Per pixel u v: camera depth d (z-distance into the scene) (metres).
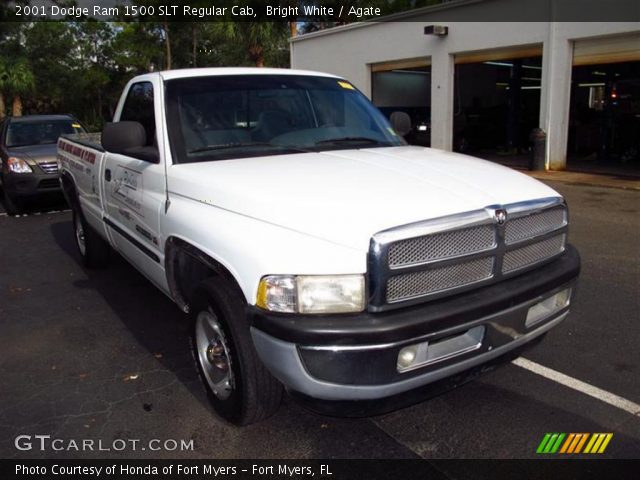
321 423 3.37
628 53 12.02
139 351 4.38
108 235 5.26
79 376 4.00
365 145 4.20
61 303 5.45
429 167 3.39
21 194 9.44
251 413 3.14
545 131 13.71
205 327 3.46
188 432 3.31
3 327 4.91
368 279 2.62
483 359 2.97
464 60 15.46
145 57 36.22
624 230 7.69
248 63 30.12
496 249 2.91
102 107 44.31
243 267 2.83
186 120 3.94
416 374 2.74
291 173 3.30
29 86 31.98
